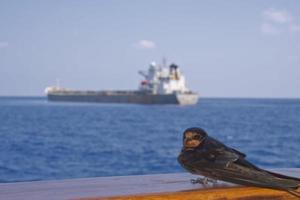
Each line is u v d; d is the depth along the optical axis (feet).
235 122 195.83
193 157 8.86
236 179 8.48
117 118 228.02
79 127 161.48
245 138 119.65
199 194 8.72
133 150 88.63
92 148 91.91
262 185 8.45
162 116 251.80
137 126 171.83
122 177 10.73
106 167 64.39
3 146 94.17
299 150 89.30
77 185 9.65
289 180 8.62
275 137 121.49
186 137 9.02
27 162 67.41
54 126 164.86
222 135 129.59
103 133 135.23
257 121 203.00
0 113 276.41
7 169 60.59
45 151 84.38
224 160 8.68
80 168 62.90
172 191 8.82
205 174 8.70
